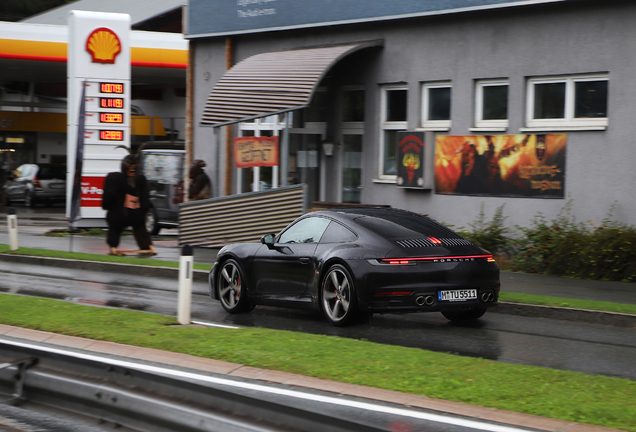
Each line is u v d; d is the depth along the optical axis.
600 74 14.84
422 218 10.35
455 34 16.92
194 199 21.41
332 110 19.61
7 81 45.88
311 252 10.09
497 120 16.48
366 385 6.36
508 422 5.35
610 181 14.55
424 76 17.52
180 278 9.35
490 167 16.23
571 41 15.12
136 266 15.76
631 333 9.52
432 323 10.18
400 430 5.25
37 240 21.86
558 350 8.41
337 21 18.91
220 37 22.20
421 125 17.69
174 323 9.36
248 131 21.95
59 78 42.78
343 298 9.64
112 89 24.48
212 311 11.25
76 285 13.92
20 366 6.52
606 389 6.13
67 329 8.78
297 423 5.02
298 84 17.53
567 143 15.11
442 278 9.23
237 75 19.23
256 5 20.84
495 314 10.98
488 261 9.62
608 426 5.21
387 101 18.58
